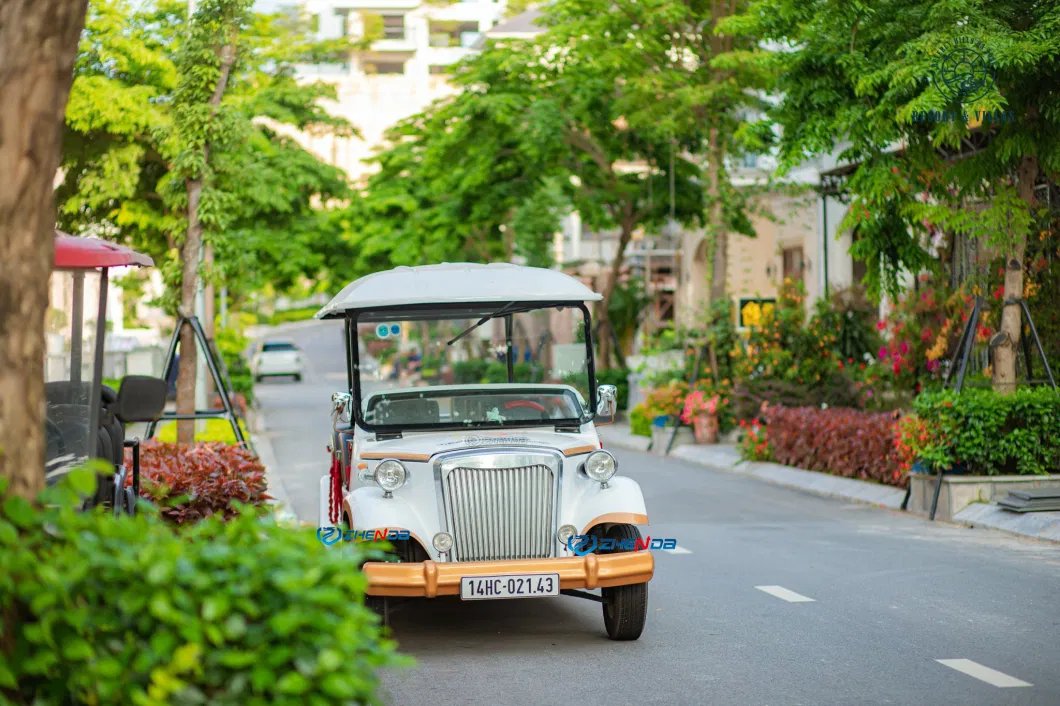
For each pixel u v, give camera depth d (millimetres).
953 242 17953
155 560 3857
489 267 9656
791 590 9805
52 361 6766
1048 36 12438
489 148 29016
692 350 24703
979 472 13852
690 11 23484
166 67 24312
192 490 10422
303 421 32125
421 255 40656
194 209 15688
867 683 6891
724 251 24438
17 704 3973
